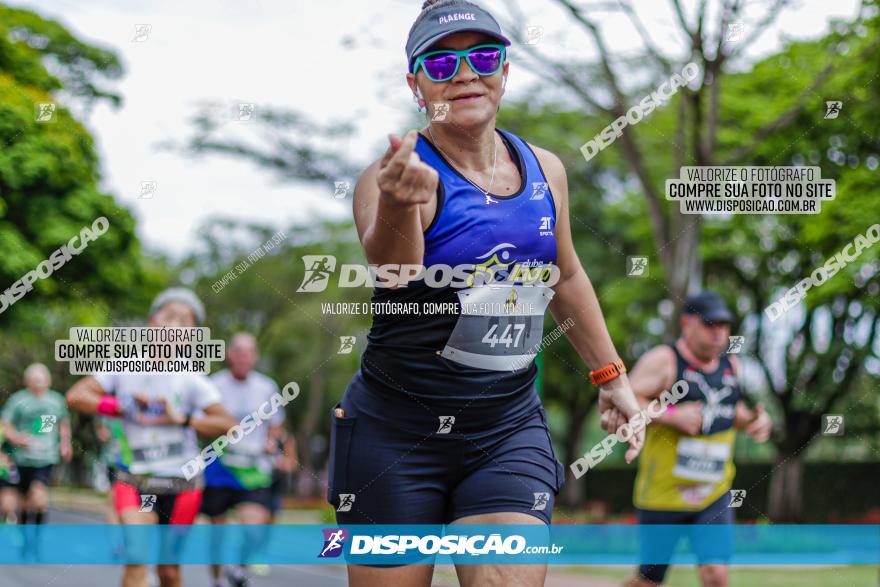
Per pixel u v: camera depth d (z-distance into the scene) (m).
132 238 30.97
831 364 39.06
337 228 42.62
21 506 17.81
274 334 50.78
